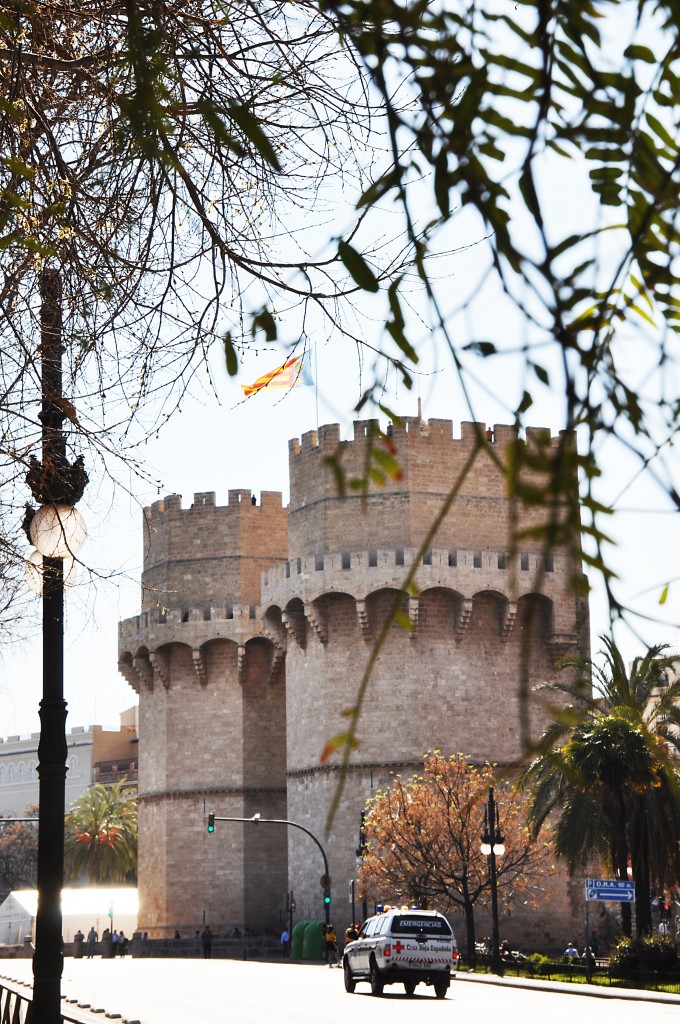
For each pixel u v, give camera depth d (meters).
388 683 72.31
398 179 2.44
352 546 73.44
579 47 2.16
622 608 1.95
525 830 65.50
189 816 86.56
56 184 7.98
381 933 41.53
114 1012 32.56
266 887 85.75
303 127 7.52
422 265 2.32
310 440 75.75
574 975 51.06
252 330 3.13
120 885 113.62
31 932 97.44
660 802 47.25
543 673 70.56
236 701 86.94
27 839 134.88
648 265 2.15
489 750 71.50
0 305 8.59
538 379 2.07
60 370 9.38
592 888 44.56
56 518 11.09
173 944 83.69
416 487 72.75
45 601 12.33
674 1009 34.84
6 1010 17.39
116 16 7.41
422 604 72.25
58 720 12.48
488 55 2.24
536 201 2.13
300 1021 31.41
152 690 90.00
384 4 2.33
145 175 8.32
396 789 66.25
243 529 88.38
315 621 73.75
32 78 8.09
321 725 73.88
